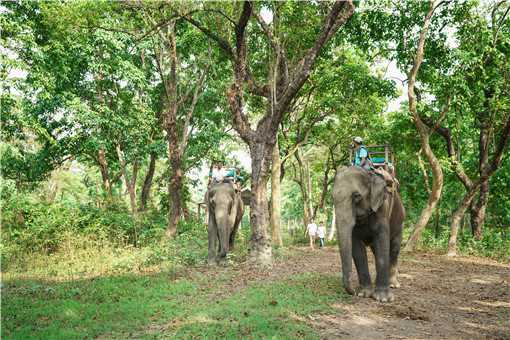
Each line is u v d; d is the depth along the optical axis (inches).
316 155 1391.5
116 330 234.2
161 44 751.7
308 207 1248.8
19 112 636.1
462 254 669.9
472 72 621.9
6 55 544.7
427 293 353.7
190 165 967.6
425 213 684.7
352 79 716.7
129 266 415.5
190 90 883.4
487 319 279.1
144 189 1018.7
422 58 629.6
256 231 460.1
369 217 312.7
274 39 506.3
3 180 587.5
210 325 238.4
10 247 464.1
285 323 241.6
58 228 510.0
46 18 632.4
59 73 693.9
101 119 690.2
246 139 484.4
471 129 812.0
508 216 981.8
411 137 837.2
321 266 491.8
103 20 662.5
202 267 444.8
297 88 439.8
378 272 313.3
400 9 667.4
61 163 832.3
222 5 477.7
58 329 231.8
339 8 413.7
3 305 278.2
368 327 247.4
